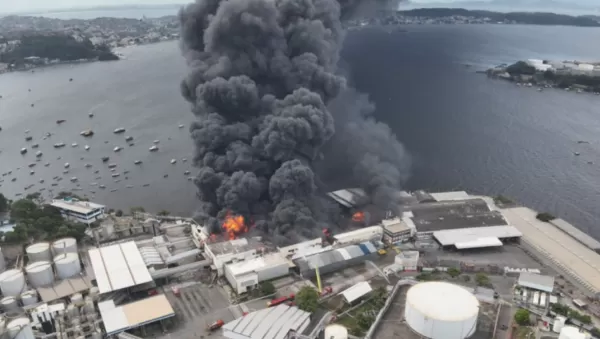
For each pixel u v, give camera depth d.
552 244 123.88
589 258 117.12
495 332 83.19
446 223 130.75
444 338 76.56
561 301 98.81
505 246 124.44
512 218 138.12
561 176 173.38
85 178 183.12
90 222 133.50
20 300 96.69
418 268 112.00
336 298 100.94
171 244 121.62
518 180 169.88
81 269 109.19
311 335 86.75
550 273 111.25
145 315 91.75
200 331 91.56
